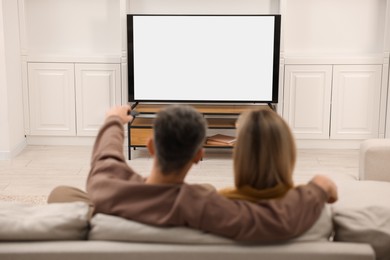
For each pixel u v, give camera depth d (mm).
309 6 5641
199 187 1560
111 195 1595
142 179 1763
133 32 5414
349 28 5668
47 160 5176
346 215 1695
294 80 5570
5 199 3994
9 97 5211
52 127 5723
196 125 1550
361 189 2656
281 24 5414
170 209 1530
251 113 1627
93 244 1515
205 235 1513
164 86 5512
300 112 5621
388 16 5492
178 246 1500
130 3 5660
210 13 5652
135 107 5516
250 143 1581
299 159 5293
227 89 5496
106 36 5750
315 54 5699
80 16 5715
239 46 5418
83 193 2539
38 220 1556
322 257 1479
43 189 4293
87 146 5742
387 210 1695
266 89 5477
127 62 5480
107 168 1752
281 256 1478
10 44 5266
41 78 5625
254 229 1477
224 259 1482
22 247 1499
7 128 5180
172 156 1542
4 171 4801
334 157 5383
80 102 5668
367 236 1616
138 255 1485
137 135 5230
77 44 5754
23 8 5535
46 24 5711
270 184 1606
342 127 5641
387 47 5520
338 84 5566
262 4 5637
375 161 3137
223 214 1489
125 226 1534
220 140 5285
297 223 1509
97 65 5598
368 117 5621
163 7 5664
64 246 1503
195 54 5449
